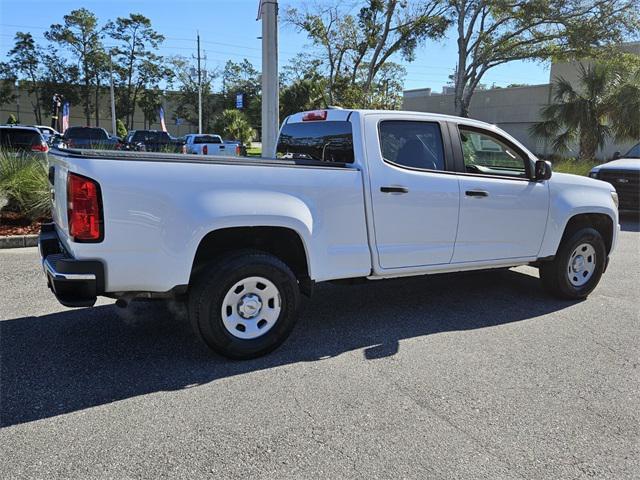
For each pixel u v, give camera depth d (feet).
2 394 11.41
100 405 11.05
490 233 17.11
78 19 208.23
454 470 9.14
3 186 29.53
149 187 11.70
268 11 33.50
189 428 10.25
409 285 21.15
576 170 57.11
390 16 88.58
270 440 9.91
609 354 14.42
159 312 16.84
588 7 88.79
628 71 74.64
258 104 181.78
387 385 12.25
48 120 225.15
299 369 13.01
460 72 98.89
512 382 12.57
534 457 9.60
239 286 13.07
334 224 14.20
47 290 18.88
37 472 8.81
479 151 17.58
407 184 15.28
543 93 113.19
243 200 12.66
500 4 90.38
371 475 8.95
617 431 10.56
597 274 19.81
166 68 224.94
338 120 15.60
